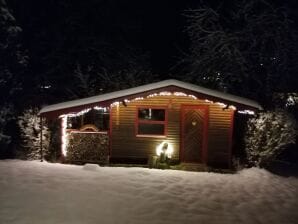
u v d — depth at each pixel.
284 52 18.16
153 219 8.75
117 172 12.38
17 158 14.90
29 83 20.66
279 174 13.98
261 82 18.33
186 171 13.23
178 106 14.06
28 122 14.55
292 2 19.09
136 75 20.12
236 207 9.95
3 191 10.03
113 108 14.20
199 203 10.01
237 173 13.37
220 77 18.66
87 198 9.79
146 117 15.80
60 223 8.24
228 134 14.05
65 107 13.62
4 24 17.84
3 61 17.88
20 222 8.20
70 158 14.19
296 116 17.17
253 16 18.89
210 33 19.47
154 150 14.26
